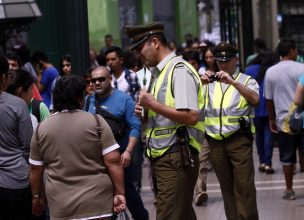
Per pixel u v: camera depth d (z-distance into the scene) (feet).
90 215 31.40
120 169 32.07
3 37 55.36
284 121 53.36
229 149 42.70
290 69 54.65
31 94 37.78
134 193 44.42
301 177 64.13
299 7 139.64
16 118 34.68
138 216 45.03
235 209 43.19
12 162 34.76
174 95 33.81
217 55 42.70
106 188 31.76
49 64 63.67
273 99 55.21
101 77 42.55
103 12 119.14
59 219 31.55
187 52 63.26
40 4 69.77
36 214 34.09
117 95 42.88
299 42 139.64
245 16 92.63
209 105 42.91
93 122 31.73
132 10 128.26
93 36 117.50
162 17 136.56
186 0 137.90
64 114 31.91
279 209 52.37
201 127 34.76
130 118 42.65
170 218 34.22
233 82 41.29
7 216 35.47
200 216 51.16
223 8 93.30
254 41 86.43
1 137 34.63
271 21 122.42
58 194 31.55
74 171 31.50
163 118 34.35
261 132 67.00
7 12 51.57
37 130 32.07
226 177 43.21
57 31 68.95
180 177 34.19
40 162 32.35
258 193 58.18
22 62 62.59
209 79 41.45
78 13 53.88
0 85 35.29
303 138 52.34
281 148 54.60
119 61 56.34
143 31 34.55
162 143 34.35
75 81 32.01
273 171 66.28
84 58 54.08
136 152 49.85
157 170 34.63
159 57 34.58
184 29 138.21
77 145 31.48
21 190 34.94
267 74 55.21
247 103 42.57
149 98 33.42
